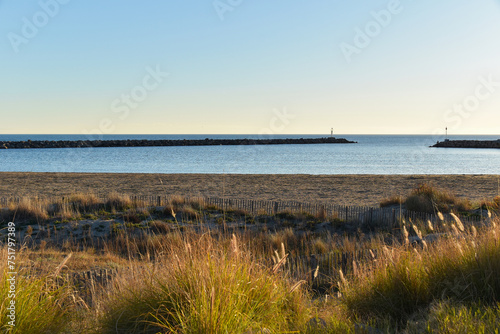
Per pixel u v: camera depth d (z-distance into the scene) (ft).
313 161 245.24
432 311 12.39
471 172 169.58
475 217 46.47
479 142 492.13
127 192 91.35
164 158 276.00
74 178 124.67
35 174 138.10
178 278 12.46
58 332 11.34
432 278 14.69
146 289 12.63
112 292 14.20
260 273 13.50
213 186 103.40
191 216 52.13
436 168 191.21
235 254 13.41
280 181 116.06
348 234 44.88
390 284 14.56
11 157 282.77
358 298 14.60
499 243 14.69
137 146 498.69
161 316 11.35
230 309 10.96
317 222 50.78
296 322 12.48
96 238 42.91
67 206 55.83
